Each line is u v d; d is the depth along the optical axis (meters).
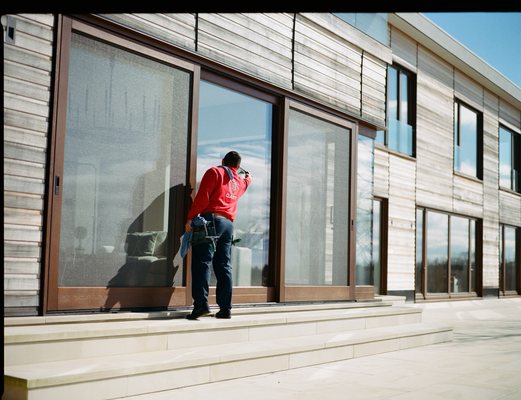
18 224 4.24
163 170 5.32
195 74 5.62
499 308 13.37
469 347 6.77
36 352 3.81
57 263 4.46
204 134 5.81
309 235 6.95
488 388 4.47
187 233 5.14
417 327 7.00
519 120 17.61
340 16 7.51
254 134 6.39
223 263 5.30
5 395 3.41
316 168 7.11
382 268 11.33
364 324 6.57
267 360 4.78
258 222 6.41
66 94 4.54
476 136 15.41
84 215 4.70
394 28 11.79
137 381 3.85
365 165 8.29
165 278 5.30
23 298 4.27
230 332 5.04
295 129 6.85
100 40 4.83
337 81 7.43
